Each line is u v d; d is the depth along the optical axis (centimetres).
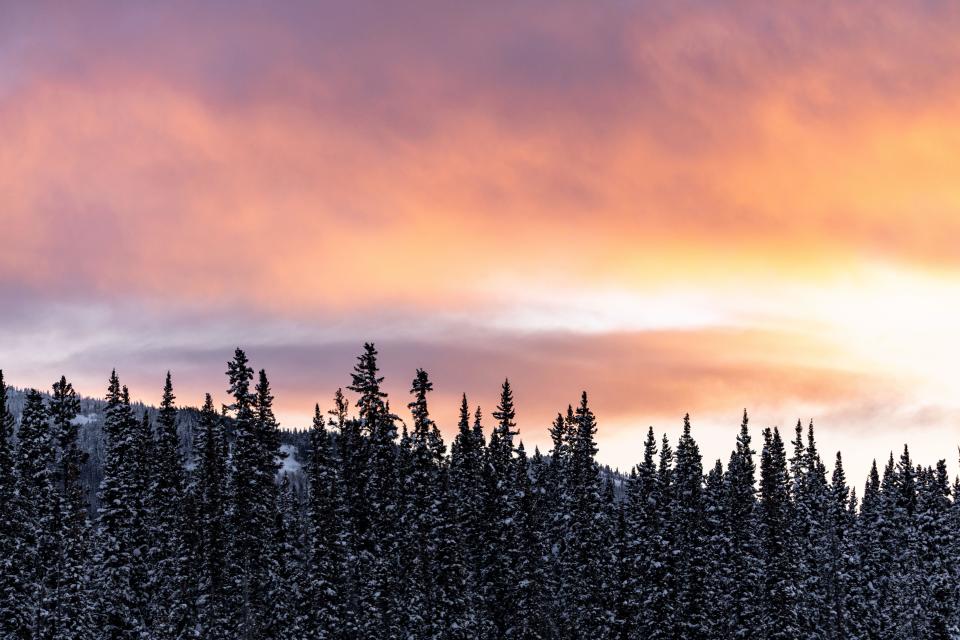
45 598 6356
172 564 7156
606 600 8144
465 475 8388
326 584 7081
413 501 7406
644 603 8144
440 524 7412
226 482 7512
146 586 7062
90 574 6800
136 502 7162
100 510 7062
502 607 7812
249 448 7319
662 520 8575
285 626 7188
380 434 7469
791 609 8800
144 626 6975
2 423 6294
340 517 7350
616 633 8081
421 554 7281
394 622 7188
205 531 7181
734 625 8756
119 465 7206
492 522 7925
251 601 7094
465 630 7269
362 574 7269
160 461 7688
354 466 7531
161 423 7919
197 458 7769
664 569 8206
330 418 7681
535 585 7838
